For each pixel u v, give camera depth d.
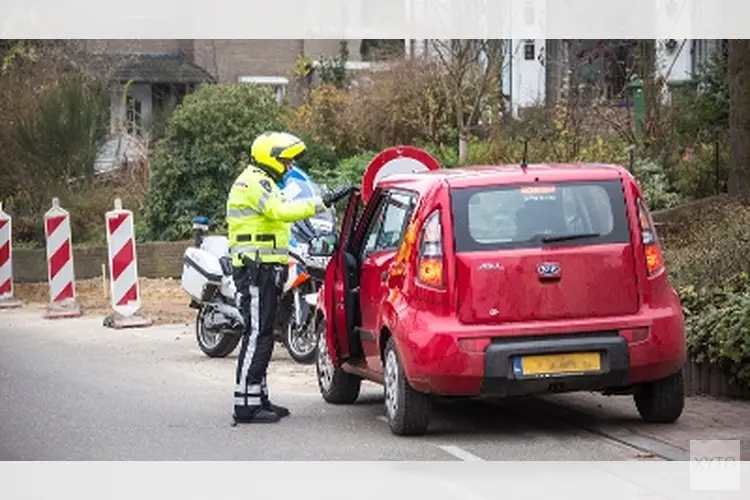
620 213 17.73
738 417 18.70
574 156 41.00
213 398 22.38
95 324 34.25
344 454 17.31
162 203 43.75
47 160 46.31
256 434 18.91
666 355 17.61
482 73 47.38
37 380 24.73
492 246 17.45
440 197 17.66
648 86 43.53
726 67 46.66
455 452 17.25
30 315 36.84
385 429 19.05
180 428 19.53
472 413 20.05
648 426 18.34
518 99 53.84
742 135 37.38
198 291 27.59
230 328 27.23
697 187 40.16
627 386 18.38
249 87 44.34
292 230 25.72
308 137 46.00
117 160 49.41
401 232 18.52
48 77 50.34
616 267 17.55
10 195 46.66
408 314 17.61
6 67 52.41
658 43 49.47
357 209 20.42
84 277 43.44
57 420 20.38
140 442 18.48
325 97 49.12
